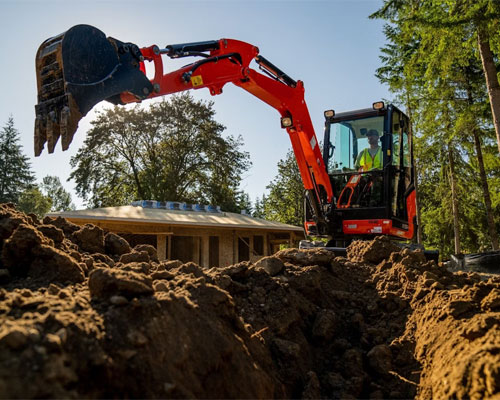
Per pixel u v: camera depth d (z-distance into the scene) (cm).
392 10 1346
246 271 452
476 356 294
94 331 254
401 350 397
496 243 1731
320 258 536
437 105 1792
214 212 2058
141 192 3106
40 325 241
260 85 714
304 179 805
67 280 337
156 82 539
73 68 448
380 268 550
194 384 271
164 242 1633
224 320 347
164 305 297
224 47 657
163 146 3162
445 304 397
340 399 354
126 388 241
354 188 812
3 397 198
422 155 2006
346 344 418
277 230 1952
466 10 1154
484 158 1794
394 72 2241
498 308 371
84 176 2944
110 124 3003
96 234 491
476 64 1775
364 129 842
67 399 212
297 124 780
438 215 2219
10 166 4716
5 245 351
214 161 3169
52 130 444
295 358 372
